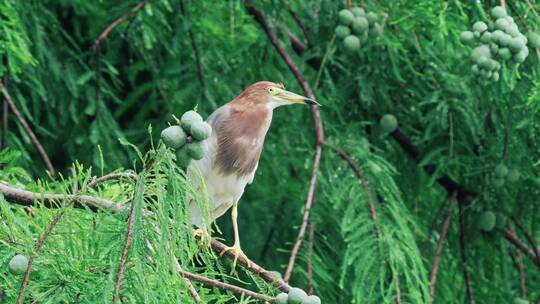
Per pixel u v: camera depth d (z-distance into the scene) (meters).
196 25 12.09
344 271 9.64
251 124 8.98
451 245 11.80
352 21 10.82
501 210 11.57
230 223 12.66
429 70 11.54
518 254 11.65
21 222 5.88
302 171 12.71
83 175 5.72
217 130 8.83
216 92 12.32
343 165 10.80
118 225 5.46
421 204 12.27
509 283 11.51
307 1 11.93
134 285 5.40
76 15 12.41
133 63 12.47
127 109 12.61
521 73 10.75
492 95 11.00
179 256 5.33
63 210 5.59
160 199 5.23
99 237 5.54
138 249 5.28
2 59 10.79
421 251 11.37
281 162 12.77
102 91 11.57
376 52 11.57
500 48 9.31
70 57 11.70
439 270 11.34
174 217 5.24
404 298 9.95
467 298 11.52
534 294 11.81
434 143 11.58
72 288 5.52
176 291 5.46
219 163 8.63
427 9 10.56
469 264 11.68
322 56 11.77
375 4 11.03
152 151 5.25
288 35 12.09
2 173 7.60
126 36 12.05
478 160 11.36
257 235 12.73
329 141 11.05
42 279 5.59
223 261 11.08
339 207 10.66
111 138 11.59
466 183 11.77
